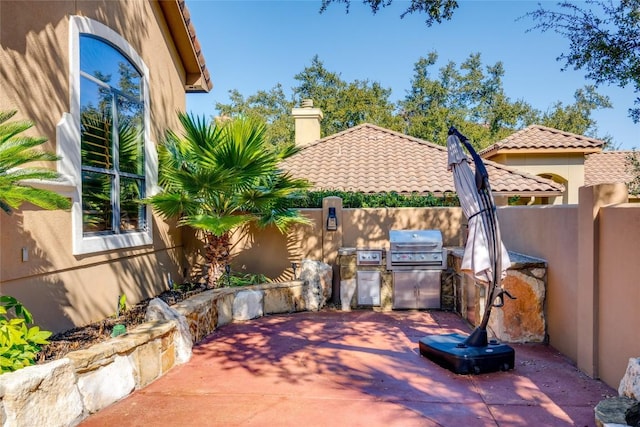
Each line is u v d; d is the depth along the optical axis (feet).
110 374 15.85
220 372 19.21
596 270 17.70
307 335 25.16
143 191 29.58
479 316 24.90
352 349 22.43
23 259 18.33
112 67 25.73
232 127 29.58
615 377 16.53
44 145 19.62
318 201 38.99
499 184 42.04
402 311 31.48
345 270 31.89
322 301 32.35
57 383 13.48
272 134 128.77
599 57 20.97
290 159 54.13
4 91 17.58
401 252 31.42
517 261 22.91
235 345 23.25
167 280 32.37
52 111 20.27
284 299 30.86
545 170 64.44
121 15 26.50
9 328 14.17
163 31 32.91
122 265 26.14
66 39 21.33
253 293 29.27
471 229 19.11
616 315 16.39
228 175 26.81
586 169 74.08
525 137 65.41
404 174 47.03
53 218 20.20
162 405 15.79
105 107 25.05
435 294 31.45
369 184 44.83
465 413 14.99
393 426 14.12
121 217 26.78
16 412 11.92
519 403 15.72
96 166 24.00
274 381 18.10
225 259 31.35
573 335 19.95
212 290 28.37
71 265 21.36
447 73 137.28
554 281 21.91
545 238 23.00
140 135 29.27
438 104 135.54
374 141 58.08
